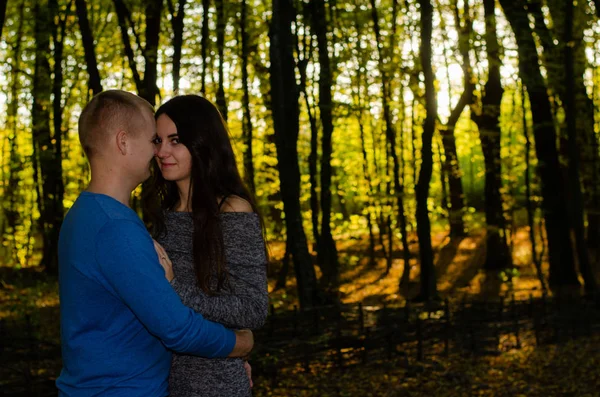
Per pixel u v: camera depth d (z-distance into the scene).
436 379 7.00
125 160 1.87
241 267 2.06
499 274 15.87
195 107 2.11
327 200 16.02
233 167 2.15
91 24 15.17
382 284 17.06
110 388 1.78
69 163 16.67
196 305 1.91
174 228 2.16
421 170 12.73
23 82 15.91
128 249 1.74
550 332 8.84
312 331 7.68
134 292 1.71
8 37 15.21
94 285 1.76
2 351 6.41
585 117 16.59
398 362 7.51
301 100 18.19
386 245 22.53
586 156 17.41
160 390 1.88
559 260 14.70
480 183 32.16
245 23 15.23
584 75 17.52
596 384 6.71
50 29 13.05
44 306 11.28
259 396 6.40
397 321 8.13
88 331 1.79
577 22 14.30
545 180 14.60
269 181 18.86
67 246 1.81
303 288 10.11
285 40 10.55
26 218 17.89
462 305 8.69
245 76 15.49
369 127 20.95
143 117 1.91
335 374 7.15
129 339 1.81
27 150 18.44
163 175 2.13
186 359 2.07
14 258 15.92
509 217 18.92
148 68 8.40
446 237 21.73
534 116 14.17
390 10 16.89
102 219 1.78
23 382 5.60
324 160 15.86
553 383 6.82
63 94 15.56
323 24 14.06
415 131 18.91
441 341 8.10
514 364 7.65
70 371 1.80
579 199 12.00
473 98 16.41
